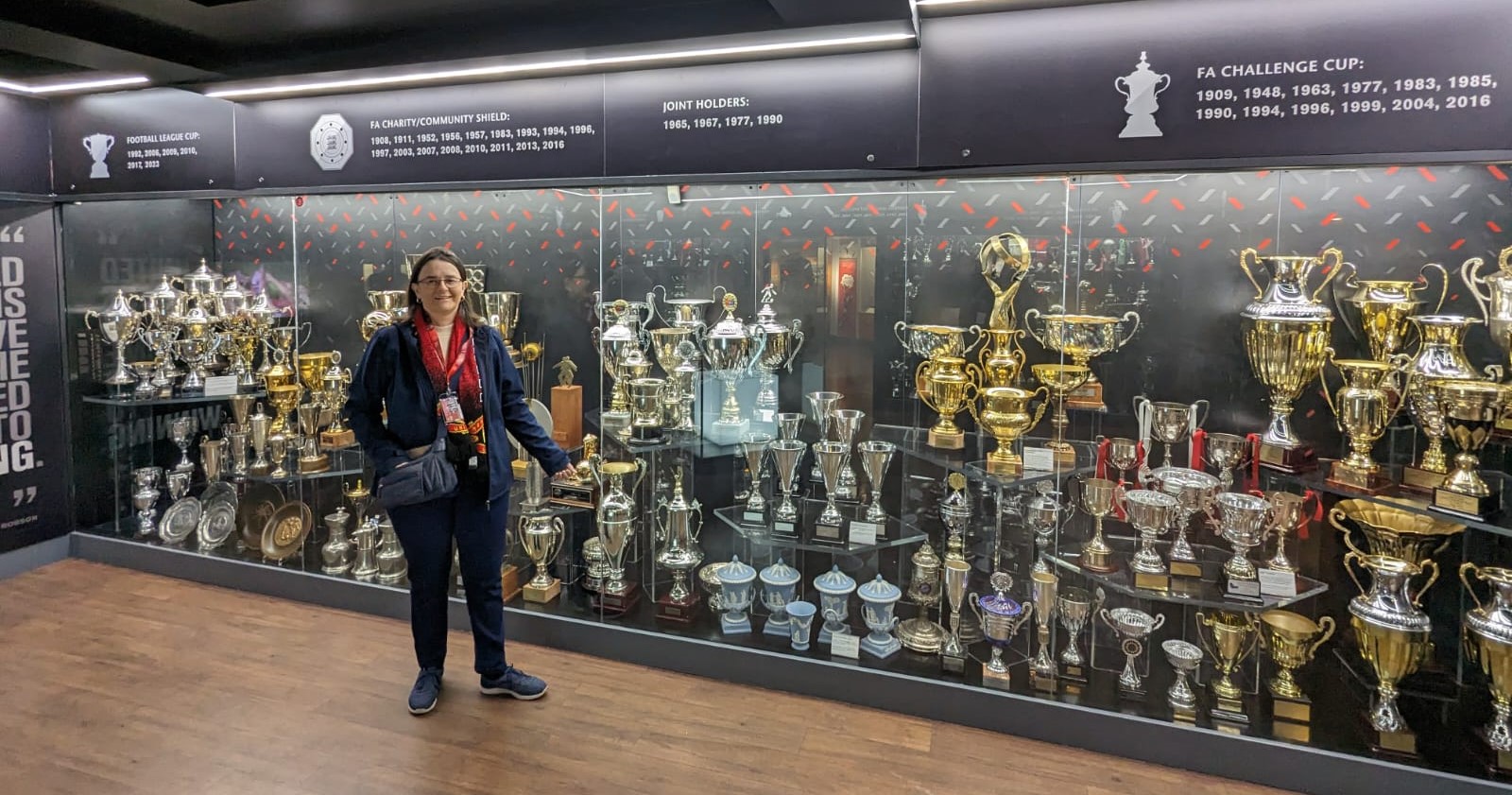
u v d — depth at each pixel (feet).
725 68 8.71
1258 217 8.15
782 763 7.53
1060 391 9.00
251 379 12.51
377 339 7.97
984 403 9.23
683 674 9.35
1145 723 7.69
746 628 9.59
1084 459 8.82
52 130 12.03
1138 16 7.30
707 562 10.45
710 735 7.98
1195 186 8.34
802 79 8.45
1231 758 7.44
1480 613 7.12
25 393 12.17
